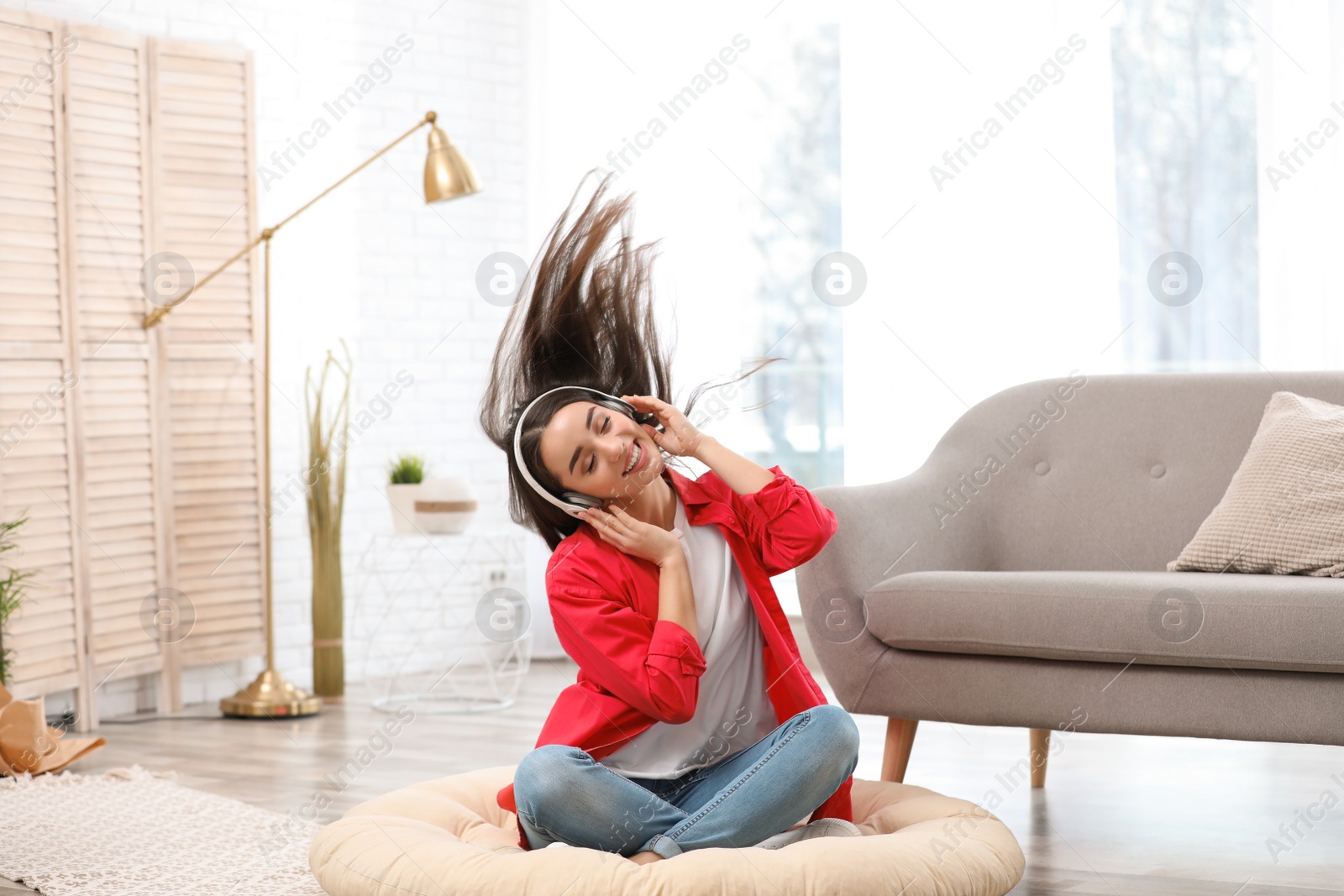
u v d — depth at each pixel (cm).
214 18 393
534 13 459
